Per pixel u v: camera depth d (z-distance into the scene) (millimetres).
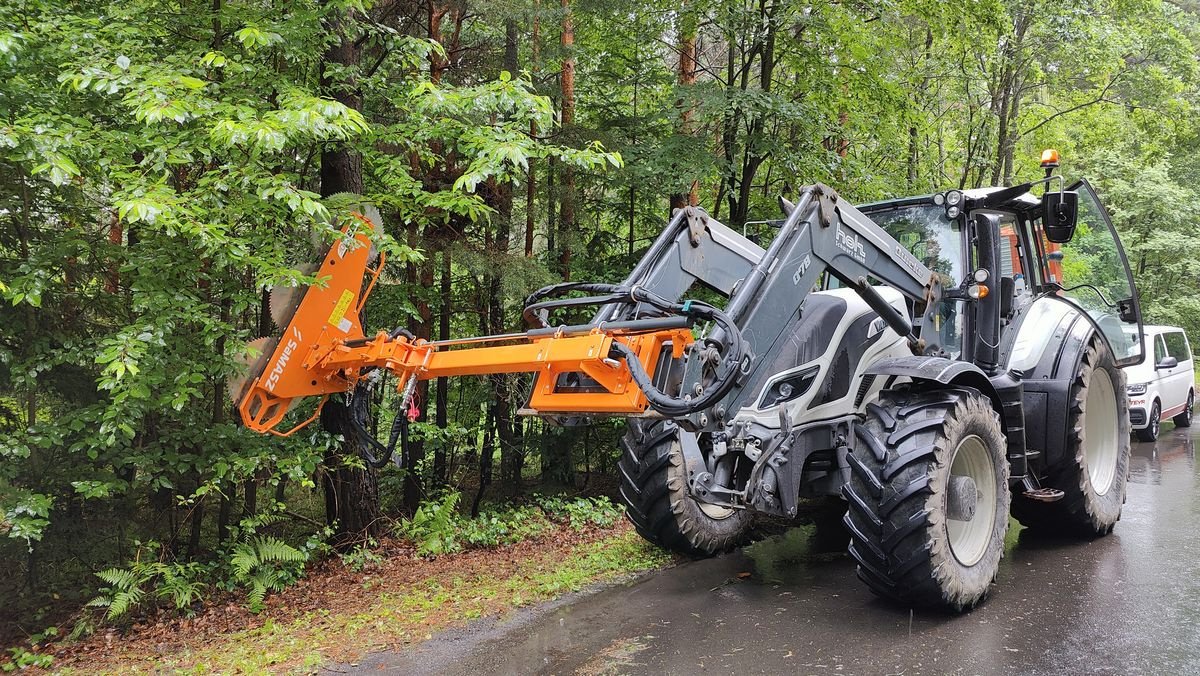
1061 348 5250
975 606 4059
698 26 9391
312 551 6012
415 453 8430
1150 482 7457
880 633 3713
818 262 4105
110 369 4285
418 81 6328
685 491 5055
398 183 5938
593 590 4703
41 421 5238
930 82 15172
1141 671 3152
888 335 4906
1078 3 13336
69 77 4152
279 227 5277
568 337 3562
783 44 9844
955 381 4332
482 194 8094
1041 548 5215
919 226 5305
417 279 8070
